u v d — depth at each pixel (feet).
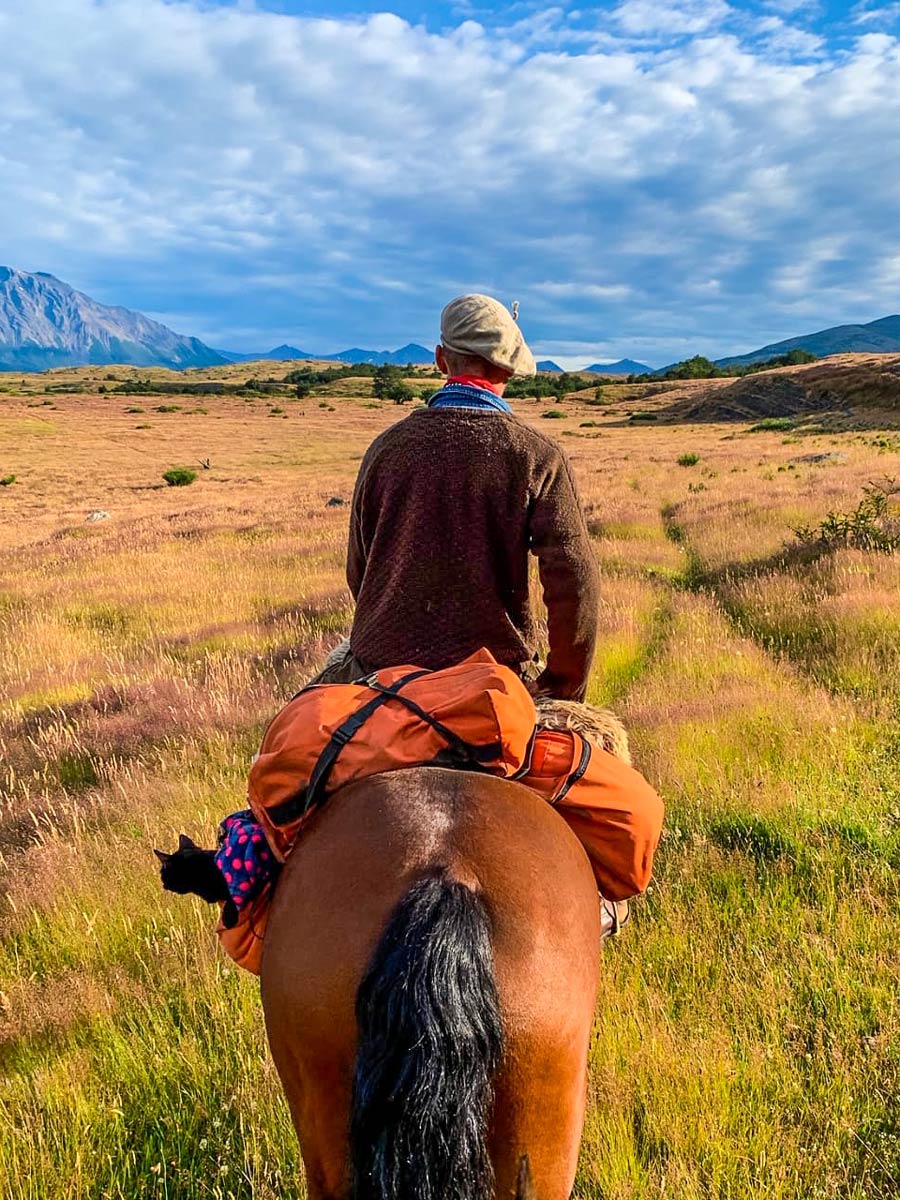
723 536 51.37
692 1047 11.22
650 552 49.52
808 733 21.01
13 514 121.90
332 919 5.98
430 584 8.42
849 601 31.35
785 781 18.39
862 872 15.23
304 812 7.30
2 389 526.98
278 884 6.93
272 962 6.35
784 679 26.07
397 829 6.26
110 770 22.09
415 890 5.57
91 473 179.83
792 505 59.41
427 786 6.73
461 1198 4.81
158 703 27.17
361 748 7.32
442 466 8.36
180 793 19.88
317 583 48.70
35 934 15.46
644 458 137.69
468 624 8.48
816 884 15.06
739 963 13.03
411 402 428.97
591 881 7.02
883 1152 9.96
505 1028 5.44
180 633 39.19
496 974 5.52
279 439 258.57
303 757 7.43
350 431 285.84
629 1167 9.73
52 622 41.91
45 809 20.31
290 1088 6.30
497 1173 5.46
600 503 74.28
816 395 246.47
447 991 5.04
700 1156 9.92
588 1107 10.53
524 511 8.36
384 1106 4.86
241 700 26.66
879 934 13.52
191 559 59.98
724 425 239.30
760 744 20.79
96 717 26.58
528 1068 5.52
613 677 28.09
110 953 14.70
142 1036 12.46
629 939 13.66
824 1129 10.27
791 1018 11.94
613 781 7.91
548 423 280.92
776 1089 10.77
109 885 16.31
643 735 22.08
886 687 24.68
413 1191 4.74
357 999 5.35
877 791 18.01
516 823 6.56
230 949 7.85
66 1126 10.80
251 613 42.73
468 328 8.62
